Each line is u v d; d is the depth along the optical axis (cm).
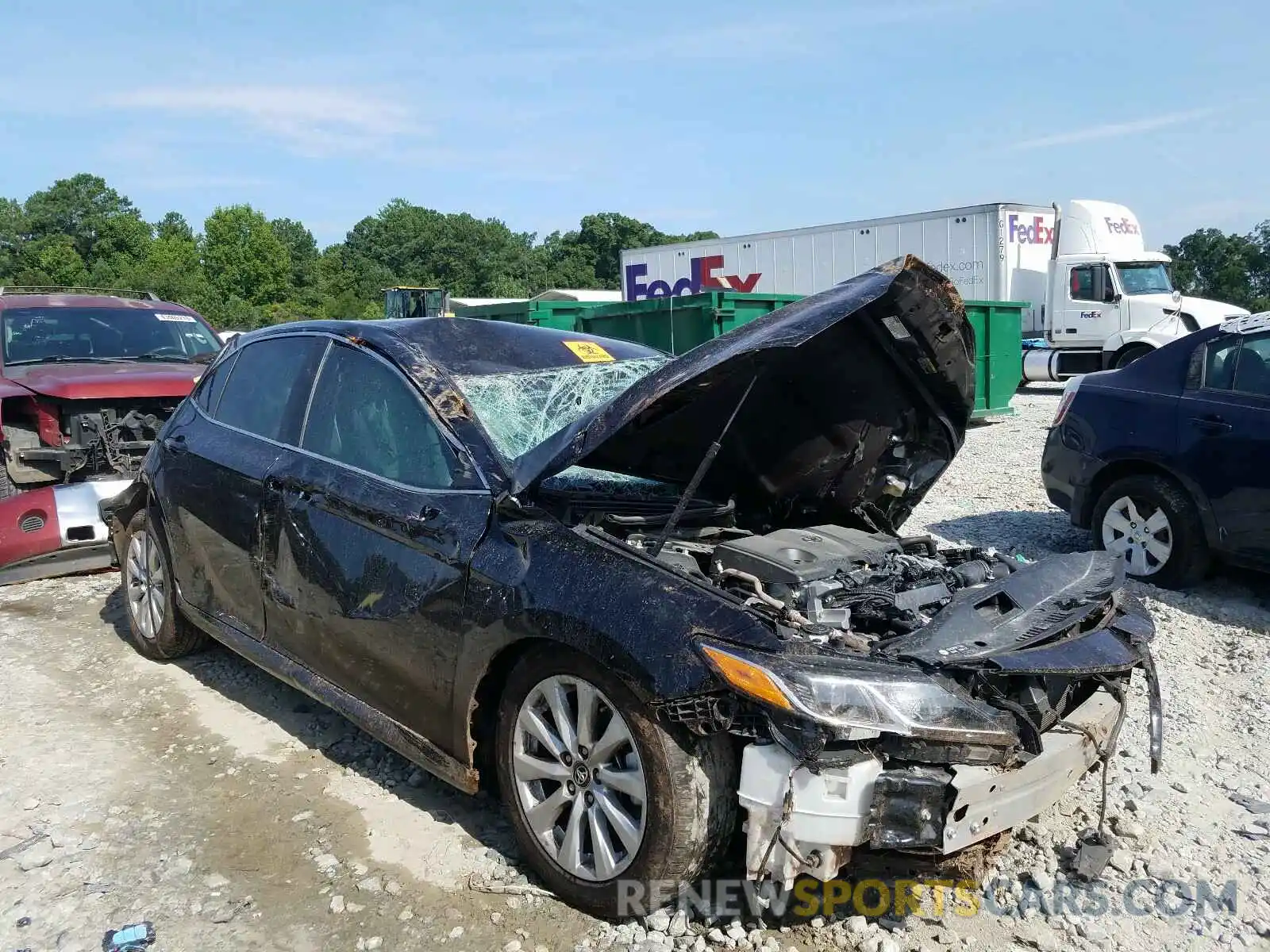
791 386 378
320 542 387
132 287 6069
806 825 265
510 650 326
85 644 560
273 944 297
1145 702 469
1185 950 300
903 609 318
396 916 310
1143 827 363
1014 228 1981
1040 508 901
